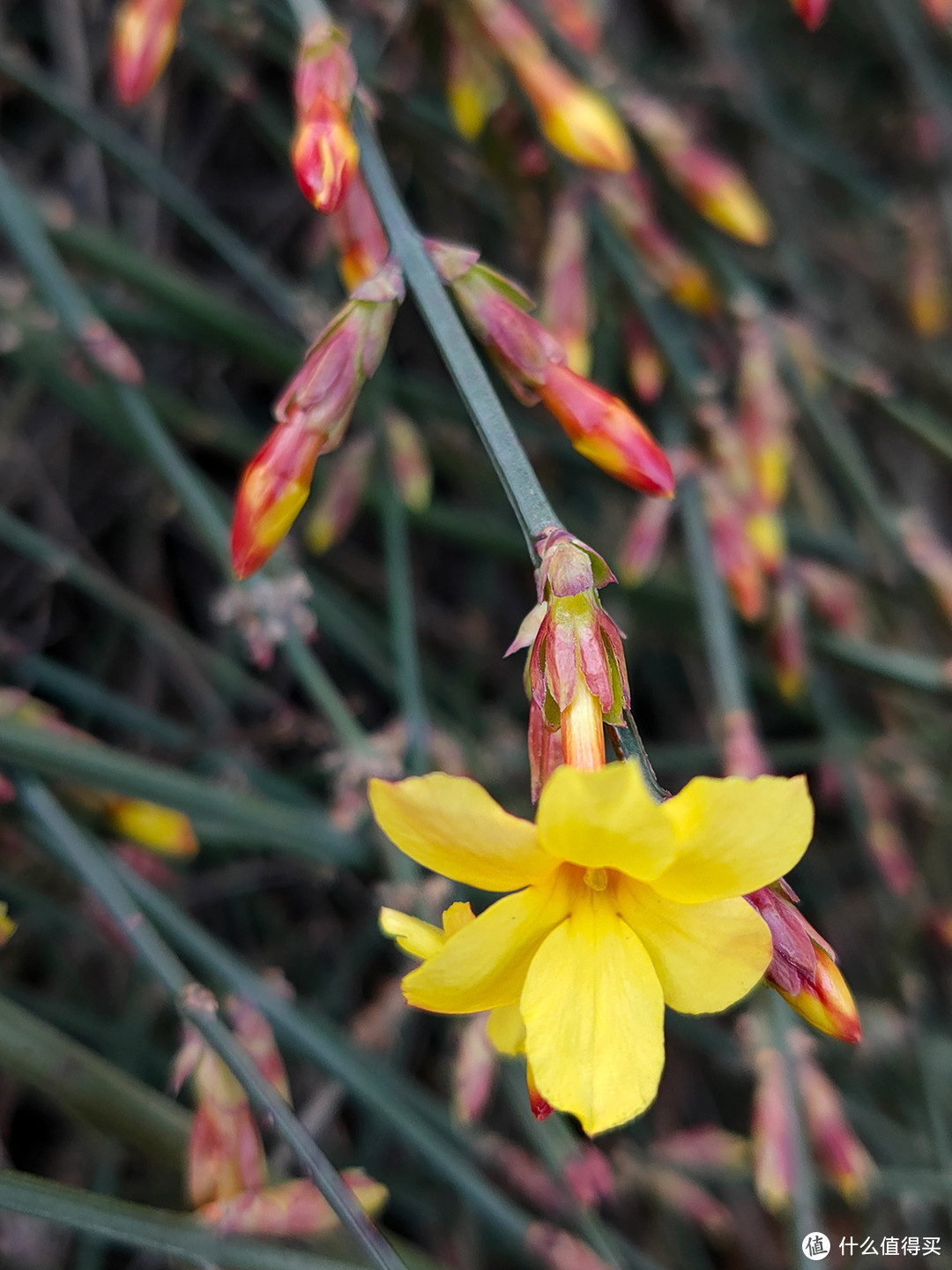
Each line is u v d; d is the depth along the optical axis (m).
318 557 0.16
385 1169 0.14
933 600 0.12
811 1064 0.09
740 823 0.05
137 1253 0.13
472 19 0.10
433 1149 0.09
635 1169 0.12
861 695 0.17
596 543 0.15
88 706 0.13
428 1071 0.14
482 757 0.14
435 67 0.12
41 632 0.15
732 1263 0.15
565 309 0.11
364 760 0.10
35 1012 0.12
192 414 0.14
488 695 0.17
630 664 0.17
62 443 0.15
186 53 0.15
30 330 0.12
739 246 0.16
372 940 0.14
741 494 0.12
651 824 0.05
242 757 0.14
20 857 0.11
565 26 0.11
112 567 0.16
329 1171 0.07
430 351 0.16
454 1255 0.13
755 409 0.12
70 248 0.12
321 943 0.15
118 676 0.15
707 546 0.11
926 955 0.16
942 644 0.16
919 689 0.12
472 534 0.14
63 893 0.12
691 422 0.12
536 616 0.06
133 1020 0.13
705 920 0.05
